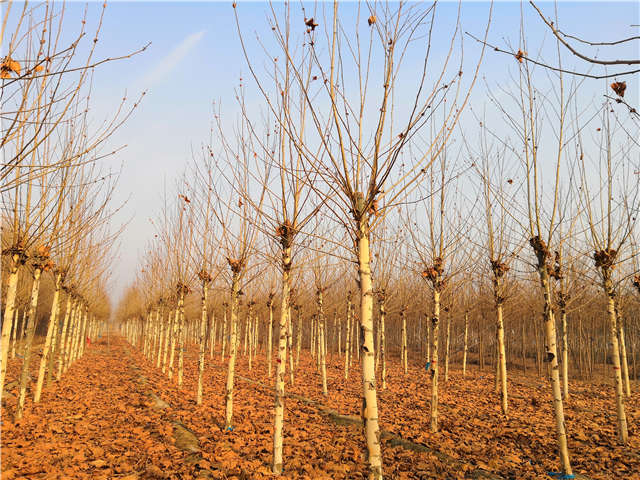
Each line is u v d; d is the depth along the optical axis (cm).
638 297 1409
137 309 3803
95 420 884
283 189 652
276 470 589
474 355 3059
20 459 589
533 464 684
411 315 2752
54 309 1135
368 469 411
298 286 1516
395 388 1509
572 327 2391
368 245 468
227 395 855
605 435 865
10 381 1403
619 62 264
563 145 633
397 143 438
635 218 749
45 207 712
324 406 1120
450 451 727
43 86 522
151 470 578
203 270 1181
